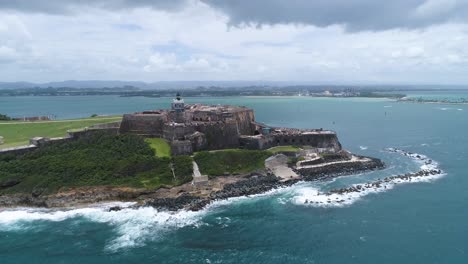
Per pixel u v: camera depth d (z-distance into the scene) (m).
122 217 88.19
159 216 88.44
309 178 114.94
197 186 103.56
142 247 73.88
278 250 72.00
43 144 116.69
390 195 100.56
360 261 67.75
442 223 82.62
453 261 67.12
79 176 101.38
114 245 74.94
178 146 114.56
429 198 97.94
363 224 82.69
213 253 71.19
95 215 89.50
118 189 98.31
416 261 67.31
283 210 91.50
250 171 113.94
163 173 105.12
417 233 78.00
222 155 117.44
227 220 86.12
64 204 94.75
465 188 105.81
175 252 71.69
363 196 100.12
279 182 110.44
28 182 99.31
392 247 72.38
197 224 84.12
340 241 75.12
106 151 112.19
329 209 91.44
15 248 74.25
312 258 68.81
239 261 68.12
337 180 114.12
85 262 68.62
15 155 111.00
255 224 83.69
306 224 83.25
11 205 94.94
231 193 101.88
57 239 77.88
